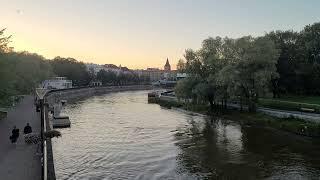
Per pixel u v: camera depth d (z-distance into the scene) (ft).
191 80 335.06
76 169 145.69
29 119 221.46
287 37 387.14
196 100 333.42
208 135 220.02
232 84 273.33
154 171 144.25
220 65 312.50
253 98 282.77
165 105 424.46
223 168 147.64
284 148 181.57
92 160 159.94
